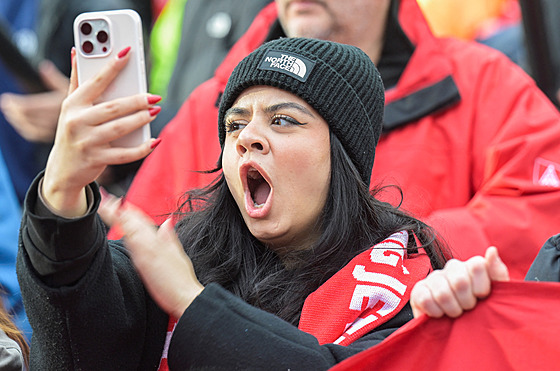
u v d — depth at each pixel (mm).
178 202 7453
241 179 6496
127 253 6453
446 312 5617
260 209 6469
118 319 5910
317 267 6559
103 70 5391
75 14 13203
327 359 5750
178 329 5734
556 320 5555
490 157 9734
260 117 6527
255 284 6578
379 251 6570
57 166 5383
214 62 12516
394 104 9953
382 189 7301
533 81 10578
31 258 5555
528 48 11266
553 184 9508
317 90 6613
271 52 6684
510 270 9133
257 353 5629
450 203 9695
